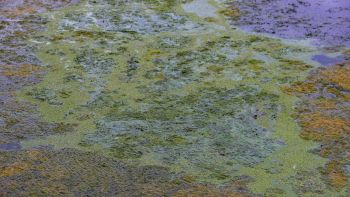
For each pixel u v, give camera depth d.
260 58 12.67
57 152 8.88
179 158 8.76
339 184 8.08
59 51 13.03
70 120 9.96
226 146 9.13
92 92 11.05
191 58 12.67
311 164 8.62
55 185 7.94
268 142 9.27
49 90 11.11
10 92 11.01
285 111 10.32
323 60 12.57
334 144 9.16
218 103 10.62
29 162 8.55
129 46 13.34
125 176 8.21
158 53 12.95
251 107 10.46
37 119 9.98
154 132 9.55
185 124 9.84
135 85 11.37
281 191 7.93
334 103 10.61
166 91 11.11
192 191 7.86
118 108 10.42
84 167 8.45
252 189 7.96
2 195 7.66
